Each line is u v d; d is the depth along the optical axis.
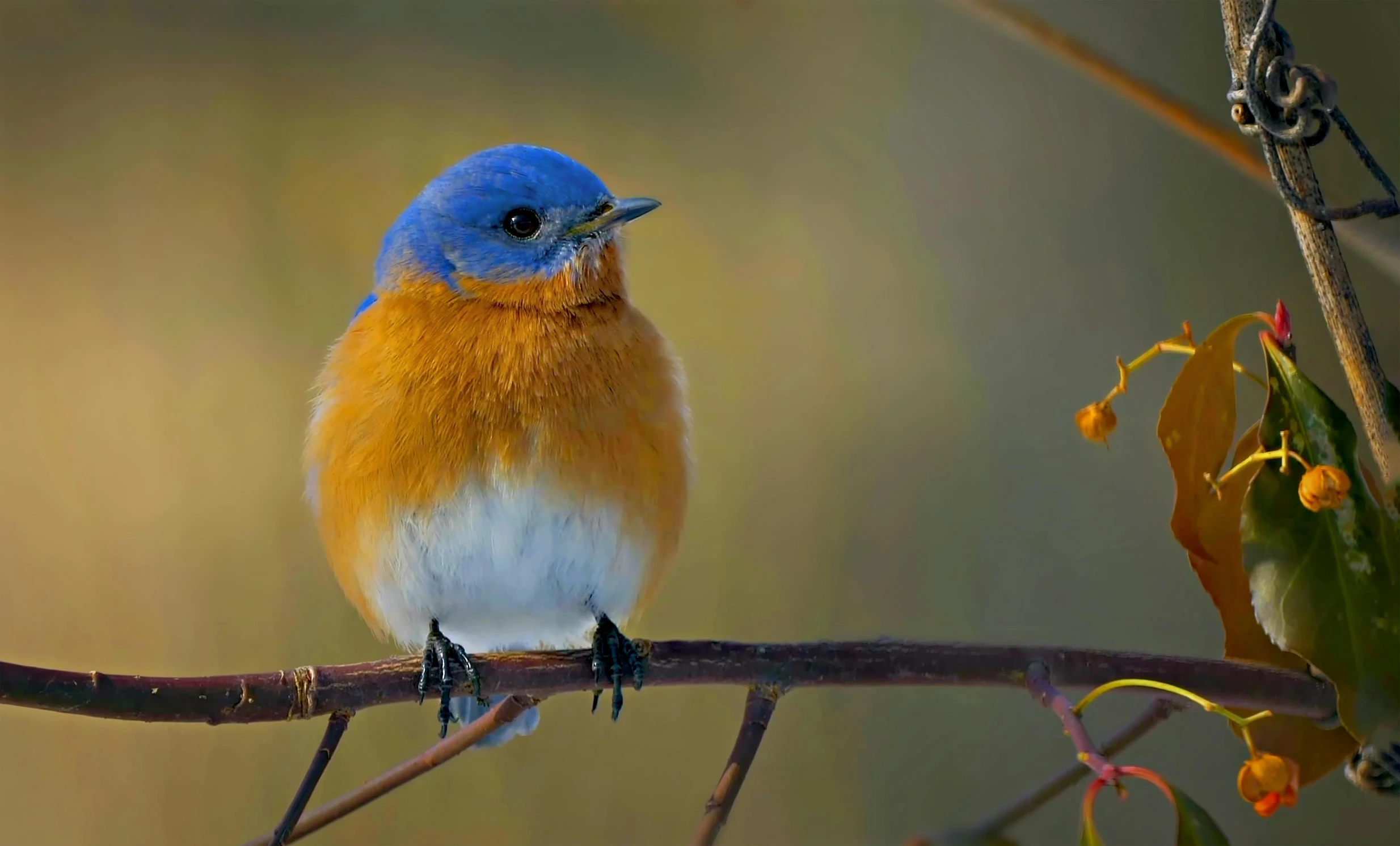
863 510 12.80
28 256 13.66
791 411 13.31
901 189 14.43
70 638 11.83
